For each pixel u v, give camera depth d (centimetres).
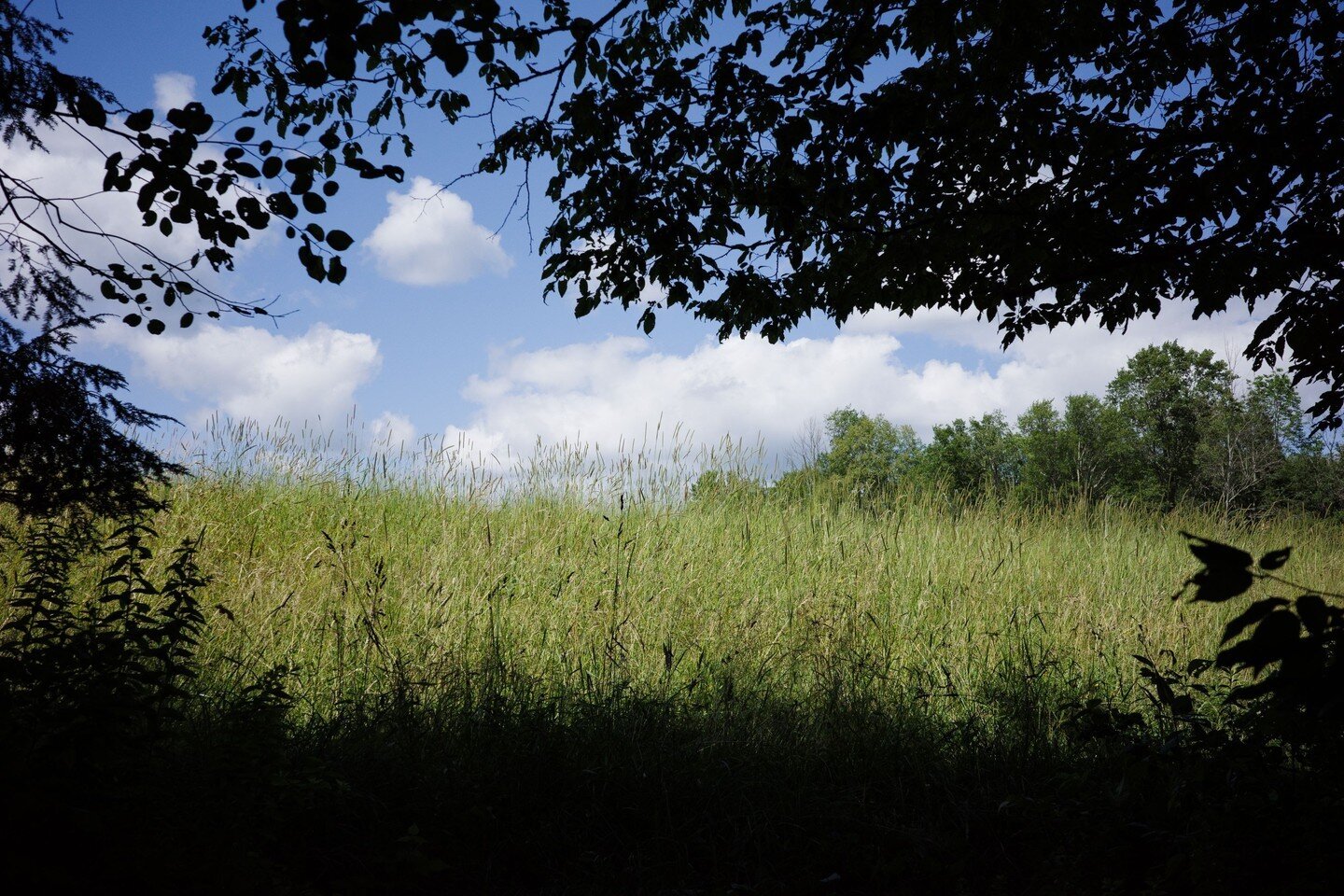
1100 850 340
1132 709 507
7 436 337
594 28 477
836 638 566
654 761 413
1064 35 515
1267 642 155
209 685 457
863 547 753
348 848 334
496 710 434
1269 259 568
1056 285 584
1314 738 265
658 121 535
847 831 383
